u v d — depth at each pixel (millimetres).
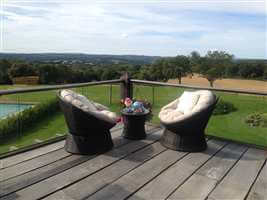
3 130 4555
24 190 2074
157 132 3662
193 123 2807
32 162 2592
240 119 7789
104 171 2428
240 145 3230
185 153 2906
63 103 2654
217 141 3359
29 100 6477
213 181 2291
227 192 2115
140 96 4016
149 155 2830
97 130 2775
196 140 2959
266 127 7180
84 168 2480
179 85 3820
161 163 2631
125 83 4242
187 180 2293
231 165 2631
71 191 2074
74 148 2803
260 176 2408
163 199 1987
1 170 2402
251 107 7973
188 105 3121
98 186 2158
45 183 2188
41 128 5957
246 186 2221
